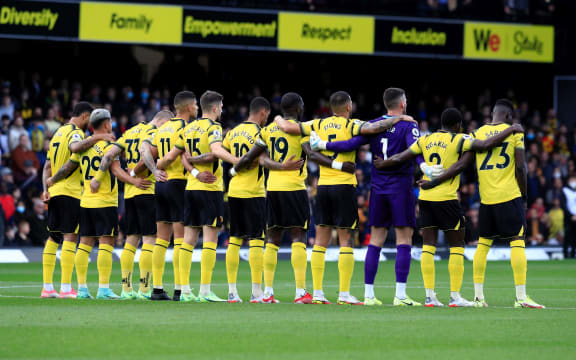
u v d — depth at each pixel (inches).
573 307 1378.0
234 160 1427.2
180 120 1493.6
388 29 3956.7
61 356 819.4
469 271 2556.6
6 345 879.7
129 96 3882.9
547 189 3878.0
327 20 3892.7
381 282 2071.9
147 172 1544.0
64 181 1517.0
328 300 1510.8
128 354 831.7
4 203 3014.3
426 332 994.7
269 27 3826.3
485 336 965.8
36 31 3558.1
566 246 3499.0
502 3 4089.6
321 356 826.2
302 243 1432.1
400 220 1376.7
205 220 1446.9
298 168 1414.9
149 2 3686.0
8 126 3440.0
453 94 4717.0
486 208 1380.4
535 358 823.7
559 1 4286.4
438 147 1370.6
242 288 1838.1
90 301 1409.9
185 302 1407.5
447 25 4003.4
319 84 4574.3
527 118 4372.5
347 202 1390.3
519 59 4079.7
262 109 1491.1
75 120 1563.7
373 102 4640.8
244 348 871.1
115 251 3011.8
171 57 4333.2
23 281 2021.4
